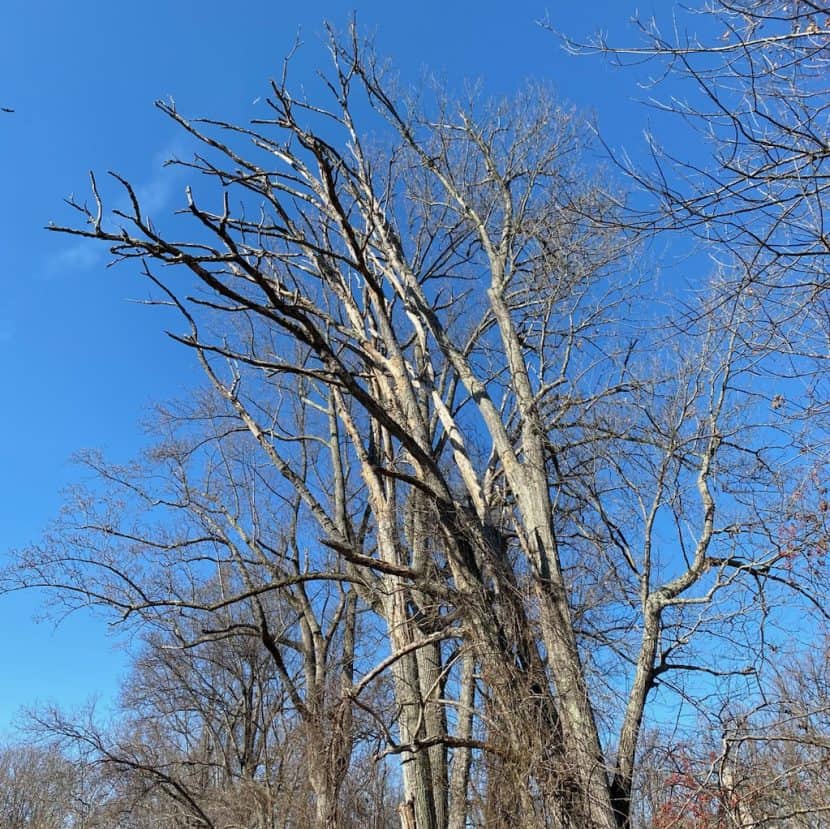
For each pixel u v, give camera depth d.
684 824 8.80
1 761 32.81
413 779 11.49
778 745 9.27
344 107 14.31
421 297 14.04
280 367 9.81
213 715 20.14
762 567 9.66
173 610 14.91
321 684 13.65
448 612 11.68
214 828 14.88
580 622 10.87
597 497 11.20
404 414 12.85
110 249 8.38
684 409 10.82
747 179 5.63
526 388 12.23
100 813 18.83
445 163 15.09
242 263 8.82
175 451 16.72
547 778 8.69
